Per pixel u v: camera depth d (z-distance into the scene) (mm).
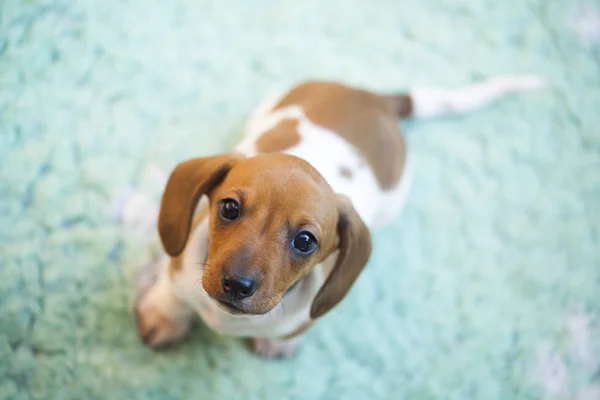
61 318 517
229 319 460
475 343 586
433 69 676
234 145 602
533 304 610
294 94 543
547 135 673
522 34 708
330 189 424
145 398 510
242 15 650
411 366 568
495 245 623
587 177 664
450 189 632
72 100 580
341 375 552
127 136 580
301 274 418
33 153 555
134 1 624
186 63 619
